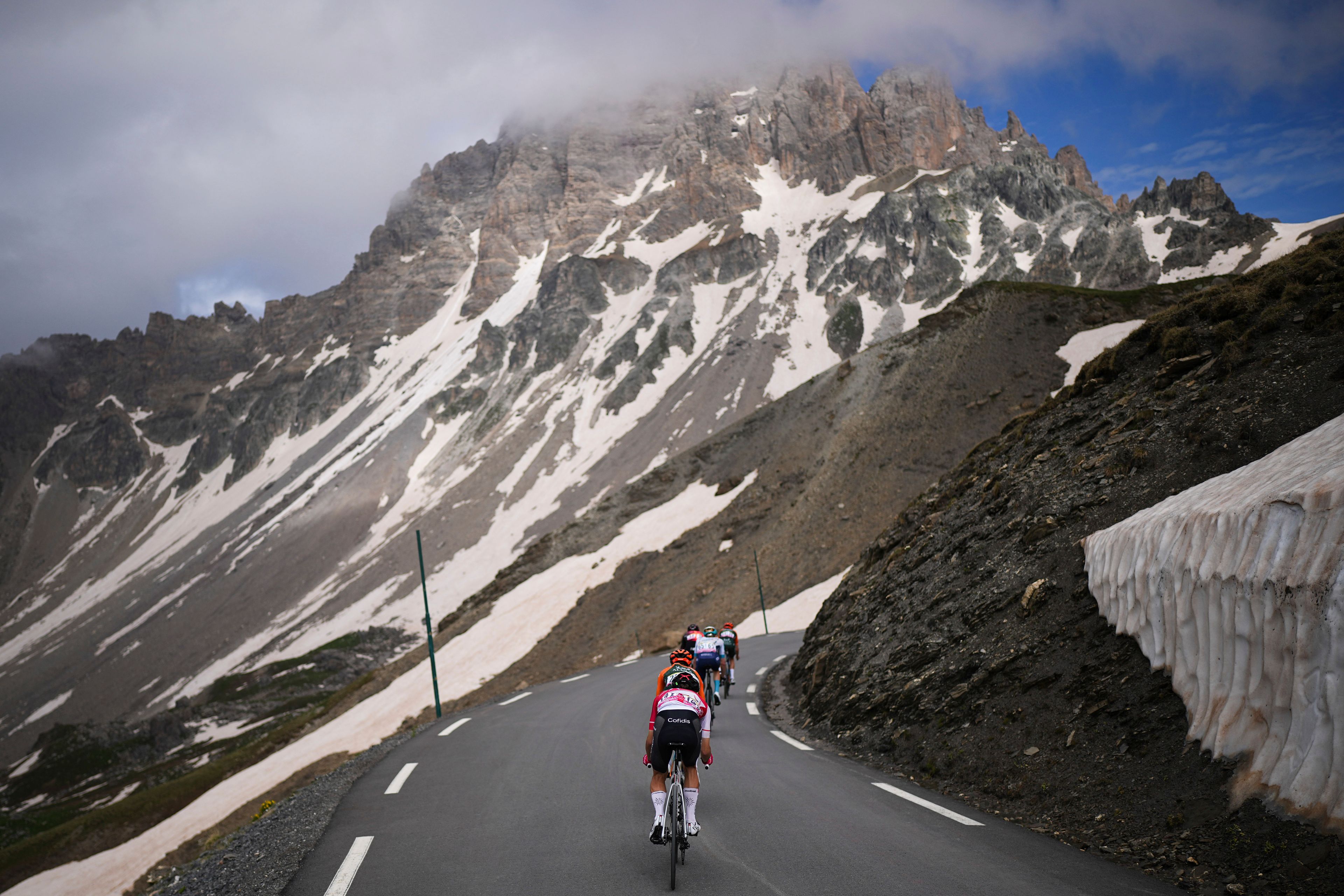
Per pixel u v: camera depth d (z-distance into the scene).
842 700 12.84
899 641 12.94
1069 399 16.50
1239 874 5.23
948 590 13.02
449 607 144.88
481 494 186.00
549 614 74.88
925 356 80.12
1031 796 7.55
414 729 16.72
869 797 8.13
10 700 175.12
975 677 10.10
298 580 177.88
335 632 148.38
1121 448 12.31
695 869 5.92
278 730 73.06
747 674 23.20
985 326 78.56
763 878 5.65
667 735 6.19
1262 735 6.02
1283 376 10.85
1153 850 5.89
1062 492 12.62
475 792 9.05
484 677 66.19
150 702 147.38
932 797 8.09
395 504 198.38
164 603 193.62
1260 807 5.64
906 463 65.38
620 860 6.21
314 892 5.76
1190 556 7.41
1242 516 6.82
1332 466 6.32
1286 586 5.97
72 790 102.62
